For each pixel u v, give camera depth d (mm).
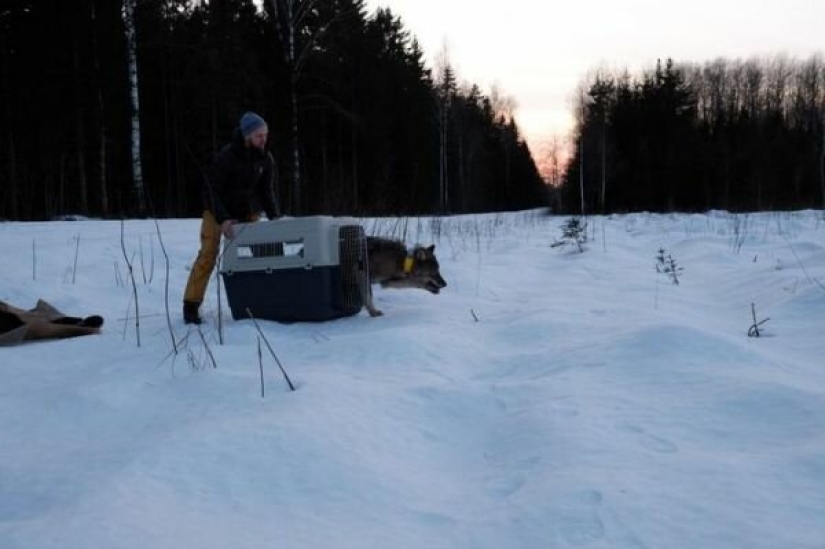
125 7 18078
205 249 5691
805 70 61688
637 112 40250
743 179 36938
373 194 24250
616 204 39031
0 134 21562
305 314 5613
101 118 21453
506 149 61531
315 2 21875
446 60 41500
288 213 20141
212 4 23734
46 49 20891
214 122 23641
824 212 22750
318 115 30031
